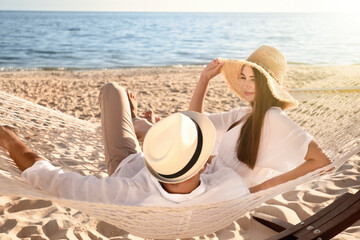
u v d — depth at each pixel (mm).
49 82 10469
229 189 1914
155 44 29266
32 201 2934
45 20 70125
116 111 2363
